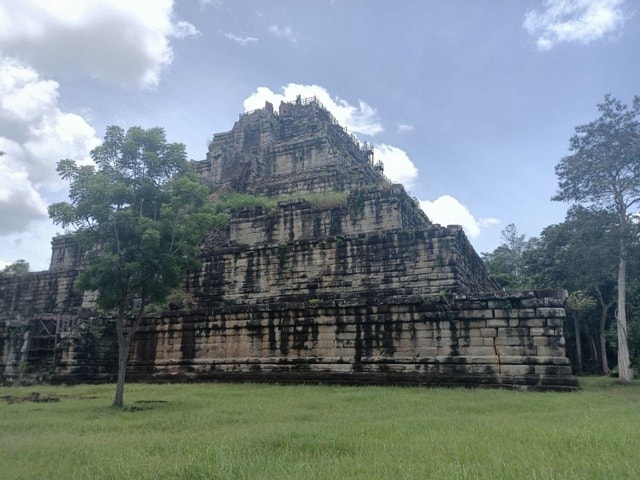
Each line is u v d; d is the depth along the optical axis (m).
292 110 52.12
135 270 20.38
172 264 21.11
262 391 23.64
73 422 14.98
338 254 31.67
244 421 14.23
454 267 28.83
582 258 34.06
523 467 7.13
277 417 14.80
